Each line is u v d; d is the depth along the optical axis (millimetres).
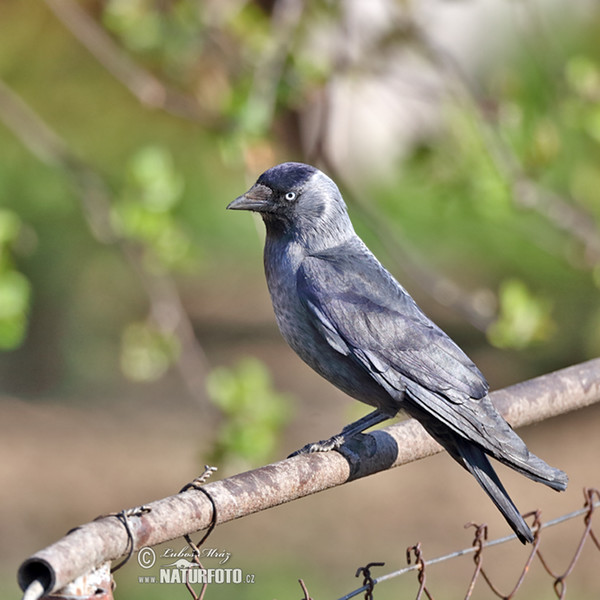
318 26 11109
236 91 10156
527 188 10969
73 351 22531
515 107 11188
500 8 15586
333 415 20547
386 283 7117
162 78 11586
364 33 11320
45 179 17891
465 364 6715
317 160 10953
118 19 10578
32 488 16969
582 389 6629
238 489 4867
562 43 17641
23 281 9773
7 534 15227
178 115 10453
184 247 10688
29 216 18594
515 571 14258
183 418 20719
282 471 5199
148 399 21703
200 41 10555
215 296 30094
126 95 16734
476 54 15625
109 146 16938
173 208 10758
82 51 16219
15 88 16422
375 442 5832
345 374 7000
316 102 11844
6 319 9664
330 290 6945
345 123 12445
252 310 29172
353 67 11141
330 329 6848
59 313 22078
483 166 11273
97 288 21875
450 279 21906
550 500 17172
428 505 16906
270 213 7332
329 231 7371
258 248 20625
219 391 10156
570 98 11047
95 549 4020
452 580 13867
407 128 11719
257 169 10195
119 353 22906
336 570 14039
